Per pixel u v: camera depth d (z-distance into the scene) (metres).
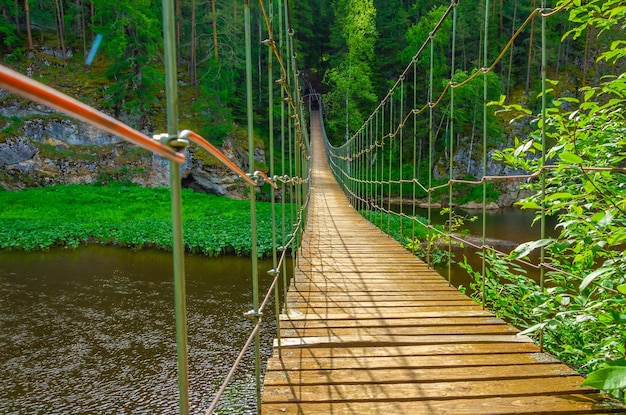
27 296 7.32
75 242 11.47
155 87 22.47
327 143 24.95
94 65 23.44
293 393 1.81
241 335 5.86
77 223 13.36
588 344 1.99
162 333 5.88
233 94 24.44
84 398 4.35
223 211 16.14
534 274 7.21
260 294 7.51
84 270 8.99
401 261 4.70
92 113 0.43
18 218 13.95
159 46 19.80
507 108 2.30
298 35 35.59
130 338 5.71
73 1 25.66
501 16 26.80
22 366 4.96
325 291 3.47
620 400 1.74
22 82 0.32
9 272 8.80
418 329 2.56
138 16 18.27
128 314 6.54
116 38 18.36
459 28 25.38
